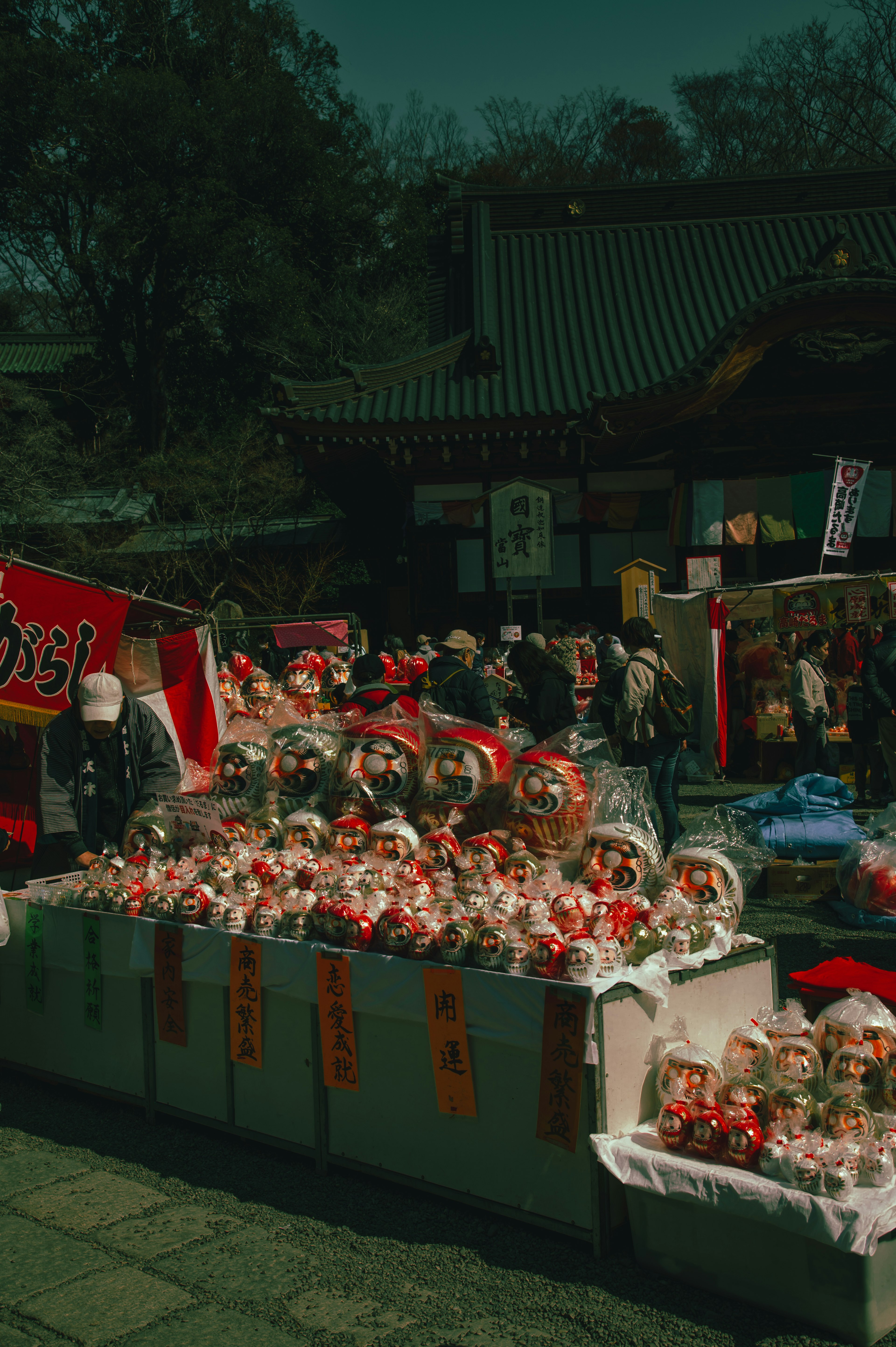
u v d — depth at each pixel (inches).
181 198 983.0
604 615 697.6
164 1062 132.8
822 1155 87.0
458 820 136.6
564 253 816.9
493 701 348.8
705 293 765.9
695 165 1396.4
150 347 1111.6
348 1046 113.7
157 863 145.9
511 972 102.0
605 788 131.9
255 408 1078.4
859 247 625.9
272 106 993.5
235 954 122.6
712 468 660.7
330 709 318.7
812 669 350.9
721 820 135.7
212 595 850.1
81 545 823.7
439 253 890.7
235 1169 119.6
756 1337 85.8
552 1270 96.4
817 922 214.7
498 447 681.0
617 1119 98.8
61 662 183.9
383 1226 105.4
